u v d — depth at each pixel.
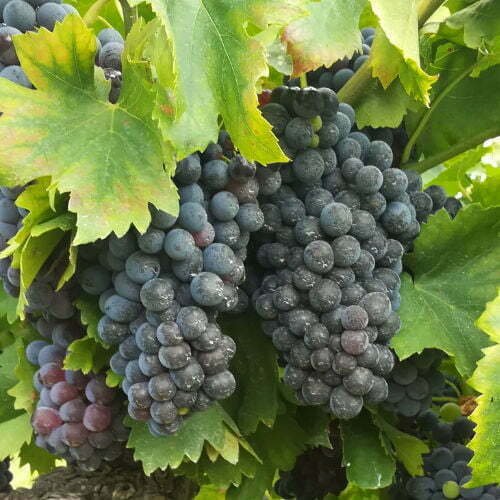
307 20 0.37
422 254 0.43
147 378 0.34
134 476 0.49
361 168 0.38
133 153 0.33
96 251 0.35
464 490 0.46
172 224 0.33
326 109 0.38
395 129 0.47
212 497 0.57
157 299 0.32
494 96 0.47
